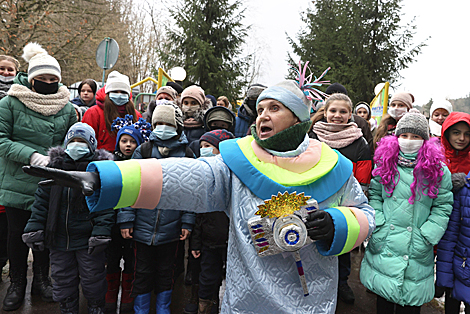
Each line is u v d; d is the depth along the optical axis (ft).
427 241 8.34
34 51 10.29
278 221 3.91
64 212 8.43
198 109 13.42
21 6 34.50
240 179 4.12
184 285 12.07
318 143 4.65
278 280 4.08
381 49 55.52
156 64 57.36
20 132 9.86
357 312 10.73
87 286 8.72
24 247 9.89
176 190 3.74
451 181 8.65
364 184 10.70
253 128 4.47
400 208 8.45
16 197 9.66
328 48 59.47
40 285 10.27
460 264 8.70
